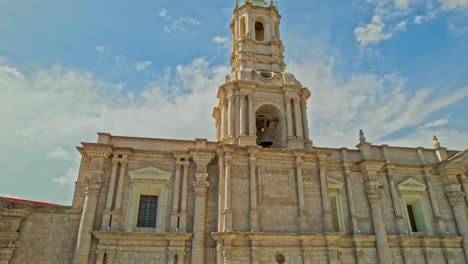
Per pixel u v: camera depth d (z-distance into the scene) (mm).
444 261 34156
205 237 30156
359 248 32438
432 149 40875
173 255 28844
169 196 31766
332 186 34969
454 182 38000
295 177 32969
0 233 27656
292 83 38781
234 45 44875
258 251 28484
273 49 42750
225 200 30203
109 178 31359
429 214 36438
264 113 39500
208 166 33312
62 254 28859
